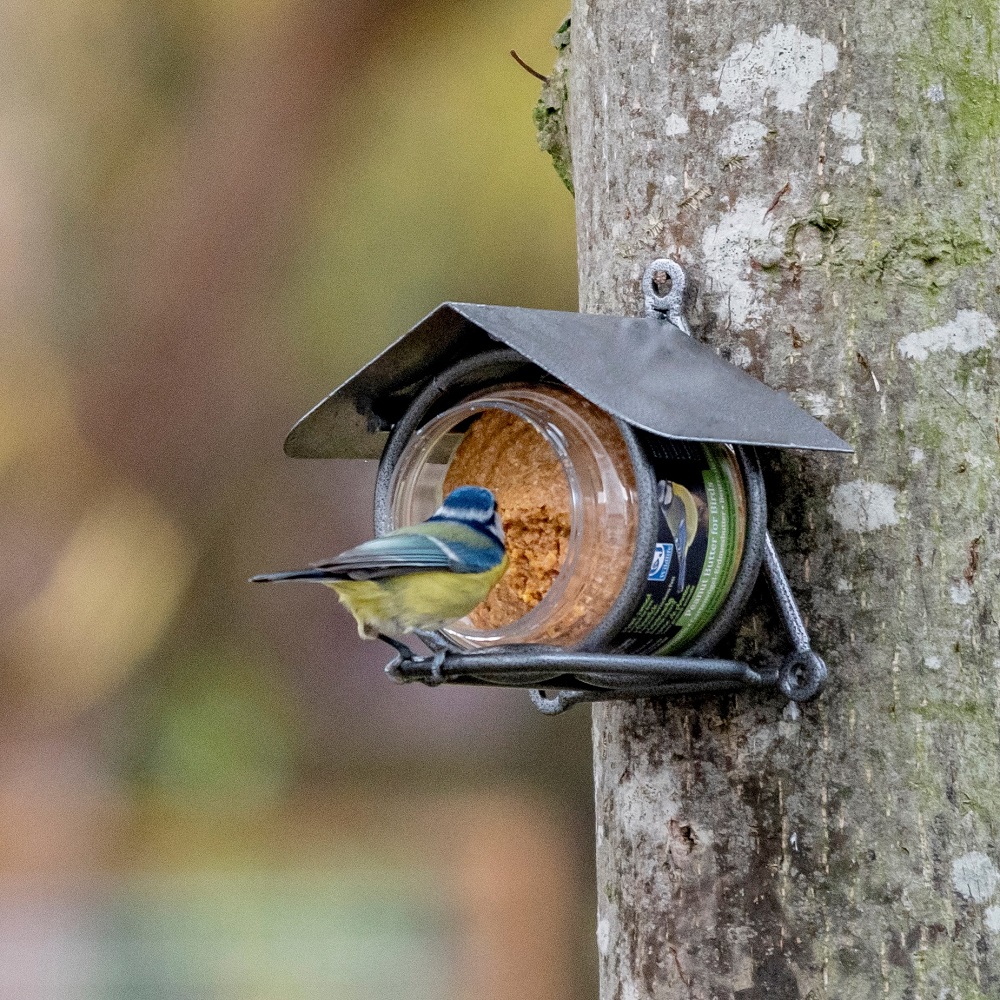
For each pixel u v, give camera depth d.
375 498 5.55
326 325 16.70
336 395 5.50
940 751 5.15
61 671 16.70
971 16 5.43
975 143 5.39
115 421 16.81
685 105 5.60
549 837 15.78
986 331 5.32
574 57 6.16
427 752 16.33
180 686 16.73
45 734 16.64
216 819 16.22
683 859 5.37
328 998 14.75
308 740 16.50
